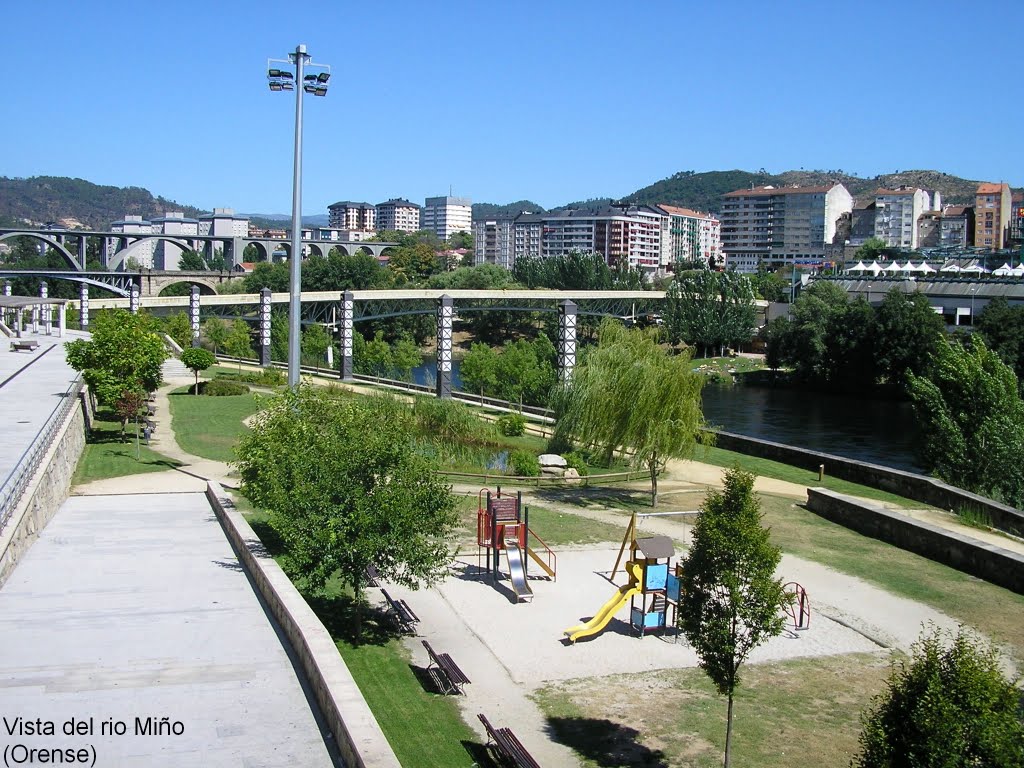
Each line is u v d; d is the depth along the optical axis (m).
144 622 19.94
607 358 44.53
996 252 190.50
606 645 24.61
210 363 71.56
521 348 95.12
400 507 22.59
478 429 54.78
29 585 22.75
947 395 52.03
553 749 18.72
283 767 13.58
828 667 23.55
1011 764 12.10
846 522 38.78
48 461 31.31
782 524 38.53
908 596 29.47
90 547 27.16
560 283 193.88
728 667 17.77
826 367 129.50
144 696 15.95
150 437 51.28
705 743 19.20
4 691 15.97
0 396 48.12
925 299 125.19
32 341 79.12
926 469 52.12
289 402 30.86
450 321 89.06
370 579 27.25
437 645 23.97
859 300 131.75
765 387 134.25
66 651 18.03
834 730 19.91
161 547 27.30
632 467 49.94
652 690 21.80
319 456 23.14
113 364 48.53
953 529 38.78
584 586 29.23
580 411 44.81
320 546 22.23
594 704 20.92
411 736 18.58
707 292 159.75
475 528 35.69
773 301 193.12
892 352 119.00
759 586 17.59
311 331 115.50
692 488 45.25
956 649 13.43
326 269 180.25
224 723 14.98
